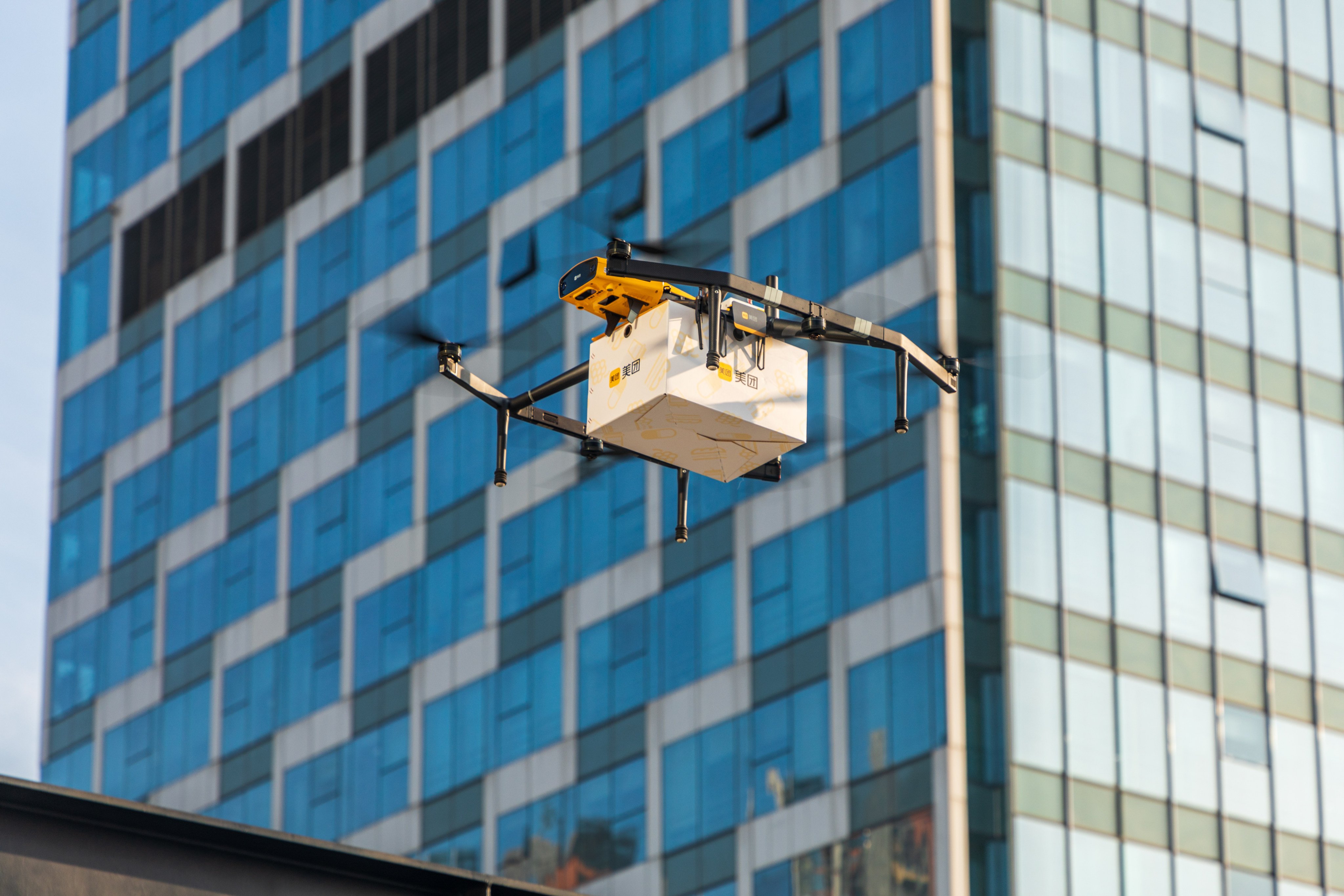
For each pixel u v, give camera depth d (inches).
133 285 7047.2
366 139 6314.0
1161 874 4557.1
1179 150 5088.6
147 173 7091.5
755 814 4800.7
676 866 4940.9
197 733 6373.0
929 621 4562.0
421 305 5974.4
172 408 6781.5
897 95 4879.4
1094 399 4790.8
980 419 4682.6
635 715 5152.6
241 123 6781.5
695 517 5147.6
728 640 4977.9
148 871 2544.3
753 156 5147.6
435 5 6195.9
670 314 1585.9
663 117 5413.4
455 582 5728.3
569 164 5649.6
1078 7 5032.0
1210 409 4953.3
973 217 4771.2
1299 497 5012.3
